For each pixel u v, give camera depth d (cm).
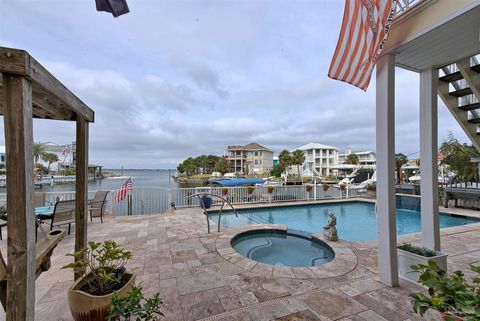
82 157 242
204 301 233
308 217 809
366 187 1112
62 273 295
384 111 257
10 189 127
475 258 342
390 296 238
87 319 175
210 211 756
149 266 319
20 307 130
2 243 395
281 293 248
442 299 130
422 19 221
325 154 4425
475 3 179
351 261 336
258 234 527
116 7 236
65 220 447
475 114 401
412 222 747
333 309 217
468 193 745
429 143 296
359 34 221
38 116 235
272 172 3747
